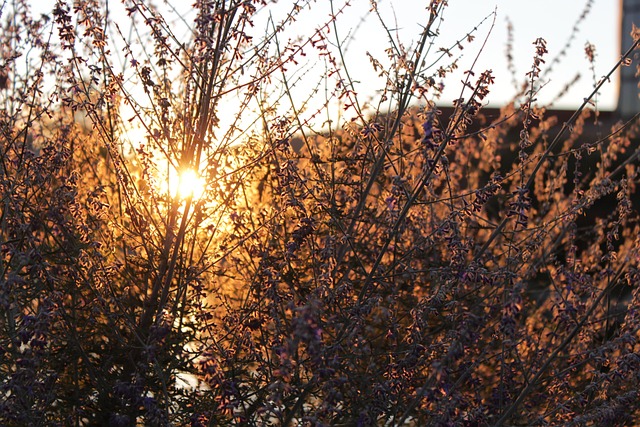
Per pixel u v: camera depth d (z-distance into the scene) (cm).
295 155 484
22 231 405
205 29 426
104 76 433
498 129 595
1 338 435
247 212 493
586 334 468
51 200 442
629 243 539
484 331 478
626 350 427
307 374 426
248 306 445
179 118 455
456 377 453
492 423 435
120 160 436
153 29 421
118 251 500
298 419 417
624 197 473
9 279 370
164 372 421
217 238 493
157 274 439
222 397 353
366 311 392
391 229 438
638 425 458
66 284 441
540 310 534
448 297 454
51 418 426
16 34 502
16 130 503
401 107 424
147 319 439
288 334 414
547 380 432
